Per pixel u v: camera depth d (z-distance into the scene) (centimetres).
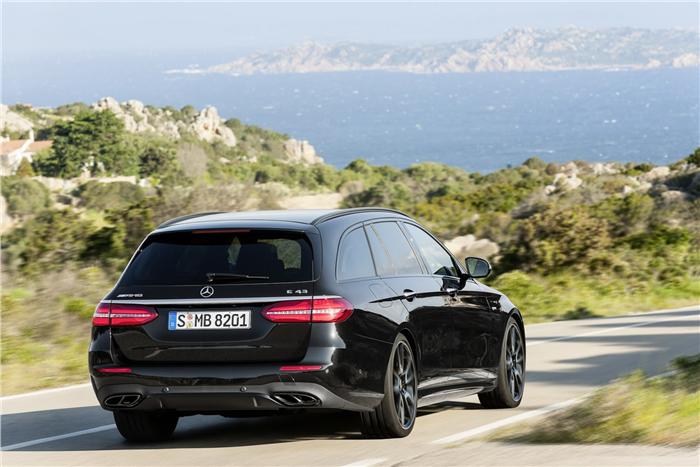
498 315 1307
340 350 973
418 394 1108
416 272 1159
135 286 1012
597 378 1606
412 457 957
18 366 1727
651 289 3272
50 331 1988
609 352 1931
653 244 3681
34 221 2730
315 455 991
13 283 2356
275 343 971
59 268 2473
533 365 1769
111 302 1014
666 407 1027
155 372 984
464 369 1212
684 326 2370
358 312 1000
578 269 3428
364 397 1005
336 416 1247
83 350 1891
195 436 1134
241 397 970
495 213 4000
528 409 1319
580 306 2936
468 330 1223
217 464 964
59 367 1736
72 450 1068
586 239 3528
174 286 998
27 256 2536
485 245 3753
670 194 4988
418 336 1102
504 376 1315
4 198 3522
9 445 1108
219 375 968
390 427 1052
